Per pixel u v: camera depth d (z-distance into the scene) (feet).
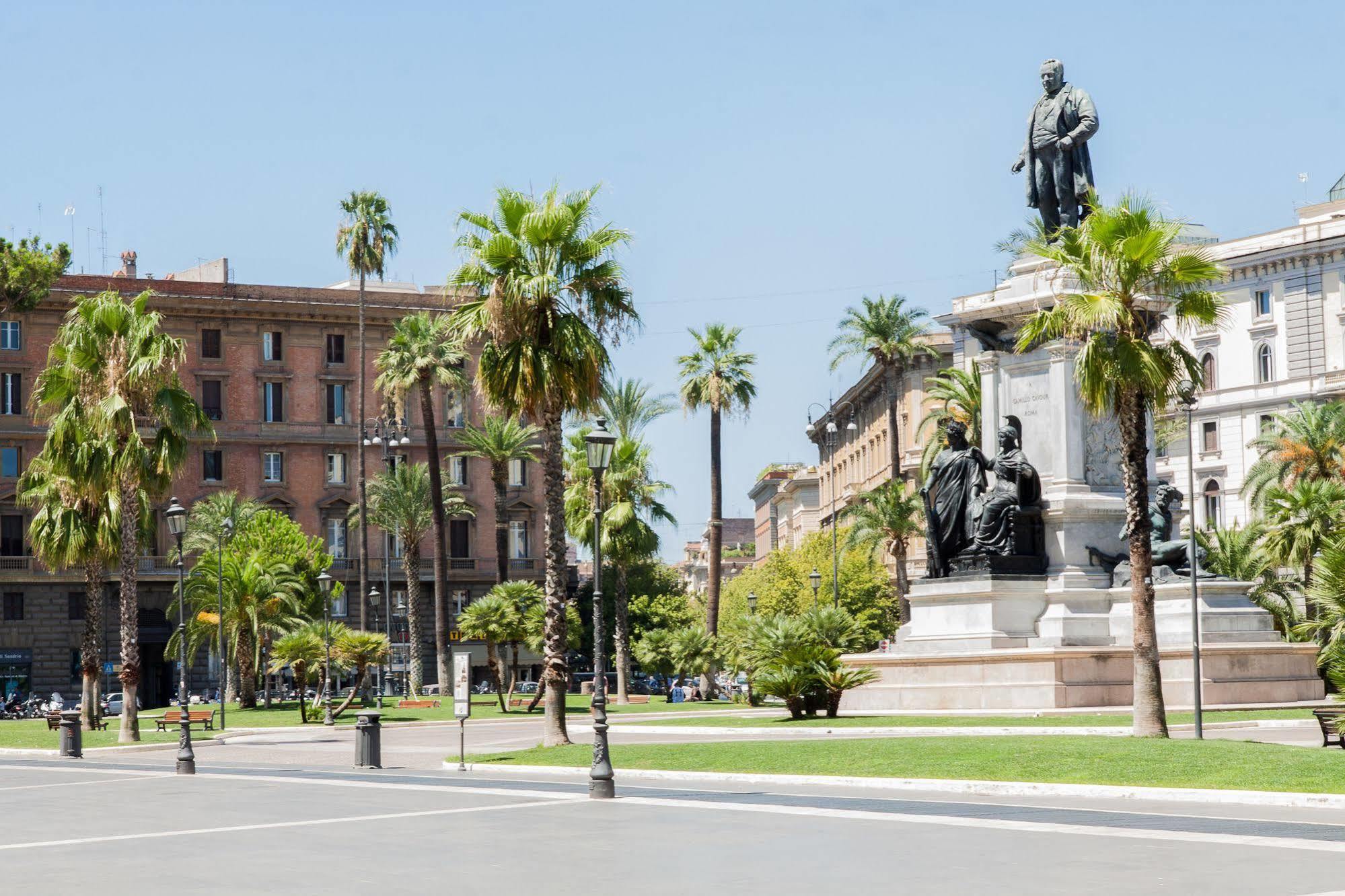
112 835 69.92
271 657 254.68
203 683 353.51
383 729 193.67
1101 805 74.90
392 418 370.94
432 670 372.58
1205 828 63.87
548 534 122.01
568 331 118.73
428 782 98.12
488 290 120.57
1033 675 126.21
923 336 396.37
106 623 343.67
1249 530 204.13
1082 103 136.98
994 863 54.54
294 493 364.17
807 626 151.23
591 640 400.67
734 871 53.83
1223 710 121.90
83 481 170.40
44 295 294.66
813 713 140.77
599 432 104.22
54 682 339.36
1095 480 136.36
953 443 140.77
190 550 310.45
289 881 53.42
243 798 88.74
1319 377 325.62
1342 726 90.58
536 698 222.48
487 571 378.73
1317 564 98.48
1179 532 139.95
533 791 87.86
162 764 132.67
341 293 369.50
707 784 92.68
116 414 168.76
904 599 279.69
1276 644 130.62
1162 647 129.39
